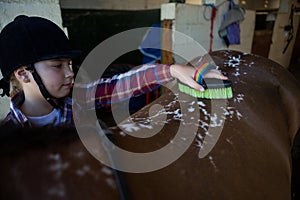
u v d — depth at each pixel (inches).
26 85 20.8
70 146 11.7
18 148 10.9
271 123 23.5
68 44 20.9
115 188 10.9
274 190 17.9
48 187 9.9
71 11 85.5
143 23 101.6
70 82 21.5
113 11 94.7
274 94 28.6
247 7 122.0
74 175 10.6
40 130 12.3
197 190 13.8
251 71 30.8
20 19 19.2
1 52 19.4
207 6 80.7
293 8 141.3
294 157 40.6
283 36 143.3
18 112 20.1
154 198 12.1
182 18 73.2
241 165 16.9
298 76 132.3
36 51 18.4
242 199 15.0
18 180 9.8
